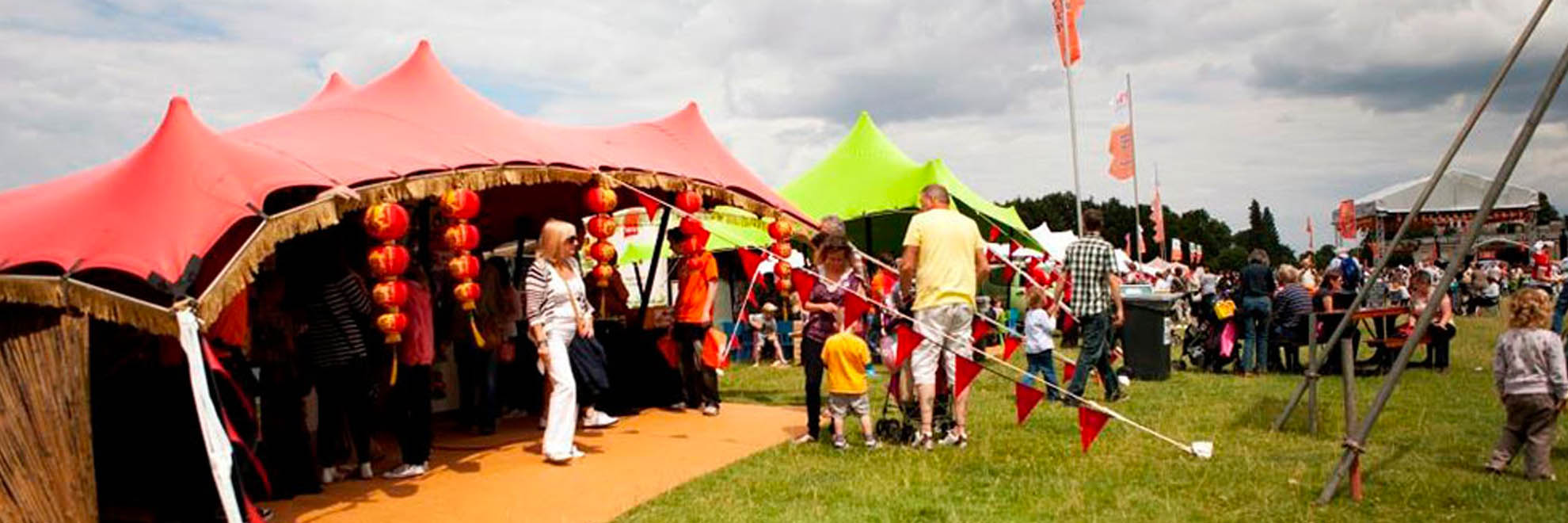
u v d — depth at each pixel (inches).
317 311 256.4
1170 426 344.5
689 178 377.1
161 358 229.0
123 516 234.2
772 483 269.1
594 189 333.7
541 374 385.4
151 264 198.8
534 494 261.6
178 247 204.7
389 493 263.1
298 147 261.3
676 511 242.4
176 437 231.3
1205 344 548.4
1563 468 271.9
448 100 327.9
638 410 394.6
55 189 258.5
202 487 230.8
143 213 209.9
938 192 312.5
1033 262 561.9
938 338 302.4
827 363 310.3
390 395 292.2
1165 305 494.9
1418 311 504.1
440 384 380.8
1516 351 260.2
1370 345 502.0
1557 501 237.6
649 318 404.5
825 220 329.1
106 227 205.3
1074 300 399.5
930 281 302.2
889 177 577.3
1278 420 337.4
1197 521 226.4
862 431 341.1
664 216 410.6
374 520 237.8
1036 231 1034.7
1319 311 525.3
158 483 233.3
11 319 187.9
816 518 232.7
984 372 514.0
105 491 234.4
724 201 395.2
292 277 256.1
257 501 253.8
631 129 401.1
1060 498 247.1
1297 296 514.6
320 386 263.7
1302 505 237.3
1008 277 689.6
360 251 281.7
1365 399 406.3
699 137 422.6
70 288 192.1
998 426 345.7
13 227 217.5
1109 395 418.3
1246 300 521.0
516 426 364.5
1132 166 1002.1
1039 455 297.7
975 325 331.9
